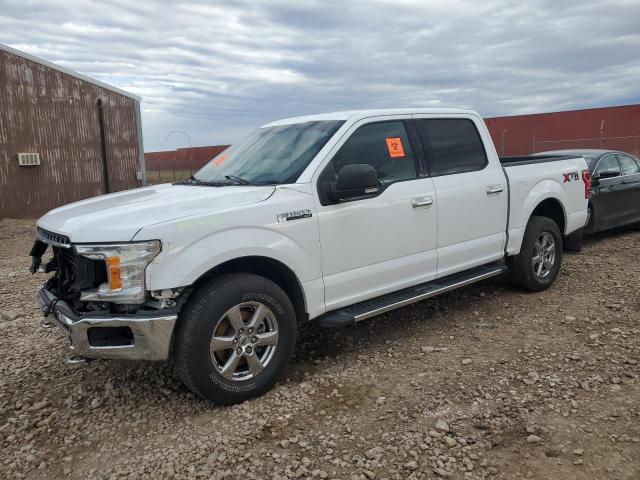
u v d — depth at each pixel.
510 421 3.40
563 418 3.40
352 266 4.38
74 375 4.41
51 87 18.00
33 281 7.77
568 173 6.46
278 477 2.94
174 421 3.61
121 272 3.39
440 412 3.56
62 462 3.21
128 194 4.57
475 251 5.36
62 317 3.64
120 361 4.64
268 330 3.92
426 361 4.42
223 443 3.30
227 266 3.97
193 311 3.54
